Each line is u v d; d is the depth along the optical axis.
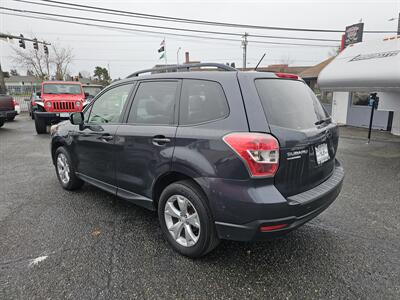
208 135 2.32
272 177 2.15
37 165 5.93
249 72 2.41
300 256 2.67
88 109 3.79
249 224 2.16
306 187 2.43
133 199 3.09
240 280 2.34
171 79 2.79
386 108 8.10
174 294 2.18
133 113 3.07
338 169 3.14
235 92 2.30
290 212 2.16
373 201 3.98
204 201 2.40
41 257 2.64
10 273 2.41
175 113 2.67
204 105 2.47
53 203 3.89
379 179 4.96
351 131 10.69
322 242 2.91
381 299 2.12
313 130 2.51
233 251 2.75
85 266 2.51
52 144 4.50
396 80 6.34
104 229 3.17
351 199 4.05
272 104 2.32
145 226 3.25
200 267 2.50
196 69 3.25
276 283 2.30
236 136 2.16
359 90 7.23
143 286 2.27
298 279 2.35
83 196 4.16
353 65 7.37
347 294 2.17
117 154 3.15
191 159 2.39
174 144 2.55
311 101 2.82
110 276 2.38
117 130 3.14
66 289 2.23
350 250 2.77
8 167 5.77
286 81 2.64
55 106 10.19
